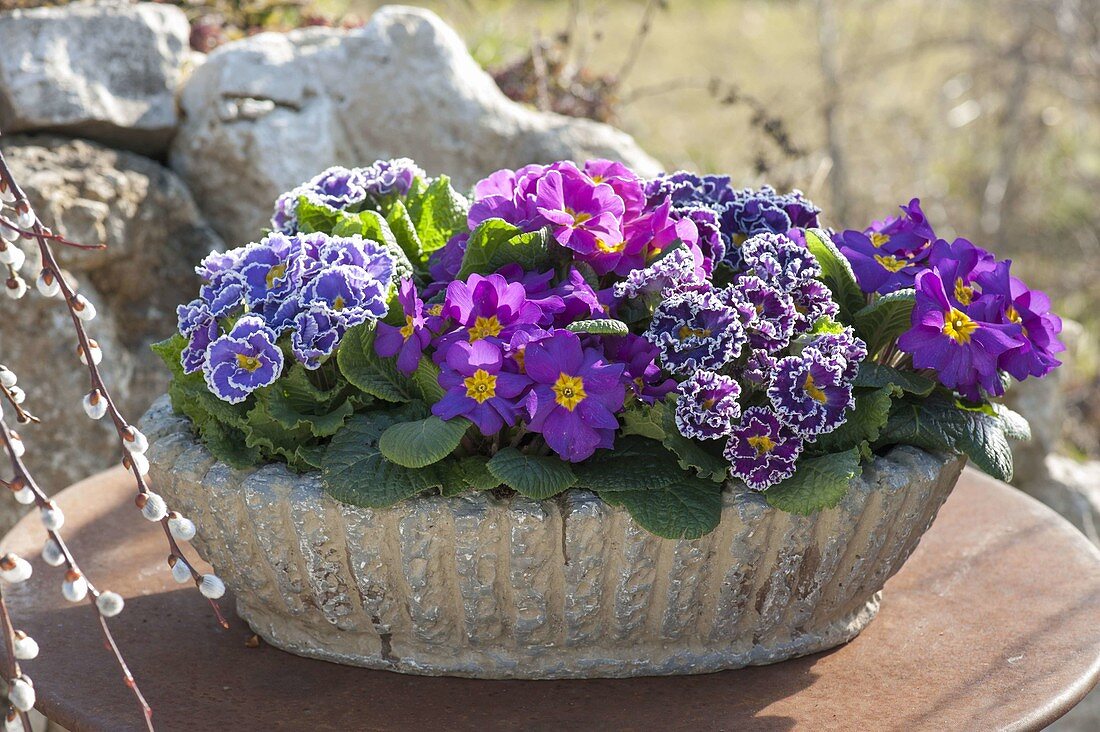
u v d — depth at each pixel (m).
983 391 1.45
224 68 2.07
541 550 1.35
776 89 4.82
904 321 1.42
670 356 1.35
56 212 1.96
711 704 1.39
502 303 1.36
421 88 2.11
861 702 1.39
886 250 1.47
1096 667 1.42
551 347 1.34
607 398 1.34
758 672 1.43
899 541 1.42
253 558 1.40
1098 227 4.06
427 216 1.51
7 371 1.26
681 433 1.35
